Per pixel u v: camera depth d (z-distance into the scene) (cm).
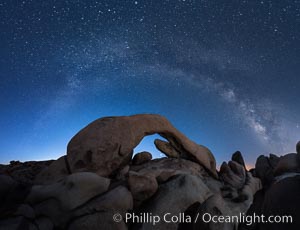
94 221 419
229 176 754
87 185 451
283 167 633
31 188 446
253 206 566
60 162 625
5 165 760
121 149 635
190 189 502
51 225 419
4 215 393
